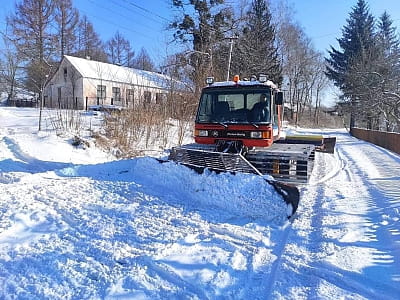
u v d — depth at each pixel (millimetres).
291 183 6832
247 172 6527
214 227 5031
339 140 25859
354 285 3443
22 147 10406
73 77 35562
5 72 44031
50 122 15258
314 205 6297
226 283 3486
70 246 4273
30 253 4059
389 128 29266
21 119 17453
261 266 3889
